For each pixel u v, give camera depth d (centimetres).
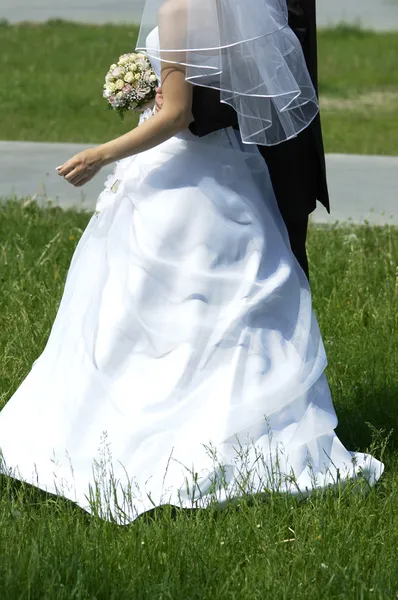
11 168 2745
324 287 1795
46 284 1739
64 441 1023
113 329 1034
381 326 1587
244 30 981
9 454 1038
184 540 932
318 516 988
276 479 1012
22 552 930
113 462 1007
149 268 1034
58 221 2177
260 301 1040
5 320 1592
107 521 961
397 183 2666
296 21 1080
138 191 1058
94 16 6812
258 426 1019
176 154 1055
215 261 1038
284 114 1023
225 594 881
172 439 1006
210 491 986
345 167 2831
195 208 1039
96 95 4066
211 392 1020
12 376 1360
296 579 900
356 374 1434
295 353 1060
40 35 5756
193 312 1026
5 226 2111
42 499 1049
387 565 932
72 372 1047
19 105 3819
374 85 4550
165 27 984
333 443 1073
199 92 1014
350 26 6262
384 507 1033
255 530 958
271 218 1084
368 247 2044
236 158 1059
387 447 1211
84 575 884
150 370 1029
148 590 869
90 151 1011
